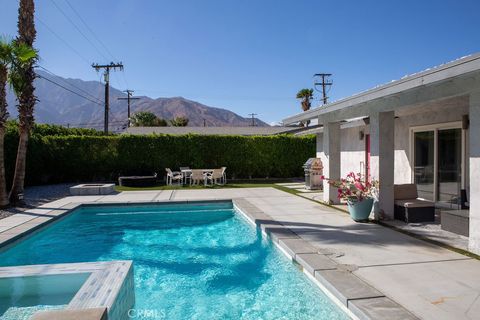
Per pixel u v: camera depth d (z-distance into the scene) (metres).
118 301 4.42
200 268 6.77
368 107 9.10
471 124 5.90
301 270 5.83
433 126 10.71
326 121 11.65
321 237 7.17
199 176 18.48
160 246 8.39
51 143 19.56
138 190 16.56
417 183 11.57
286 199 12.96
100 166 20.42
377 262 5.57
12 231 8.25
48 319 3.14
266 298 5.28
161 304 5.28
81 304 4.03
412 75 5.80
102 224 10.84
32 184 18.45
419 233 7.43
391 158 8.73
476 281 4.78
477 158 5.81
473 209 5.97
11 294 4.98
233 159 21.84
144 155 20.86
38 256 7.81
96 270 5.12
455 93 6.13
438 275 5.00
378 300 4.14
